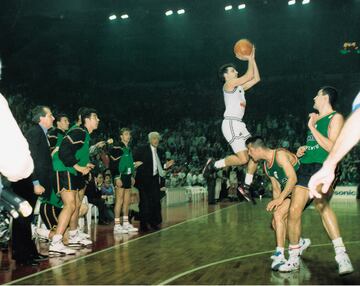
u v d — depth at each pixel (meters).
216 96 29.98
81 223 9.09
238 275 4.89
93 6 31.41
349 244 6.91
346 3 29.66
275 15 30.75
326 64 30.00
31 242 5.92
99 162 11.93
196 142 26.02
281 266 5.05
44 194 6.22
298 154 5.21
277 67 30.84
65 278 4.90
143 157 9.22
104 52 31.77
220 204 17.19
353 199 19.50
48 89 26.88
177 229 9.30
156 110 29.52
